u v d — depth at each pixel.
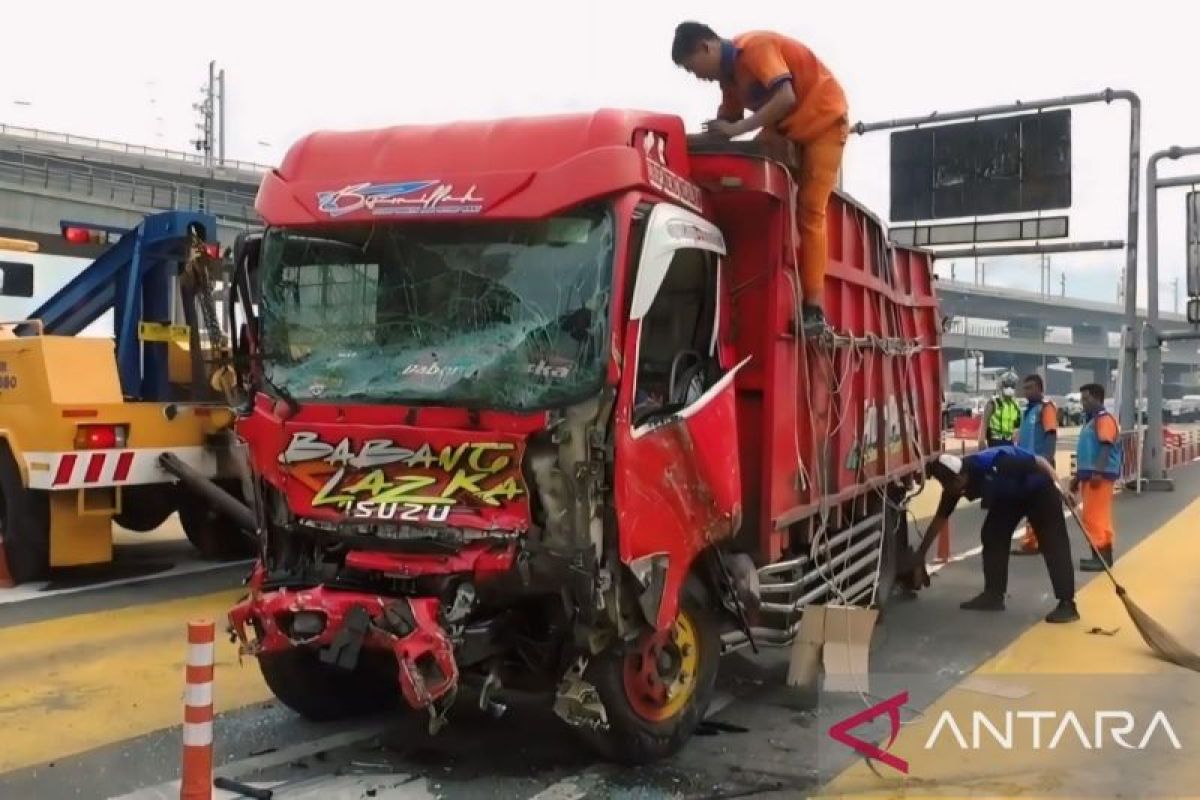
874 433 7.95
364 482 4.68
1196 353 110.12
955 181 20.27
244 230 5.35
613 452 4.41
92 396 9.05
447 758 5.26
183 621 8.16
